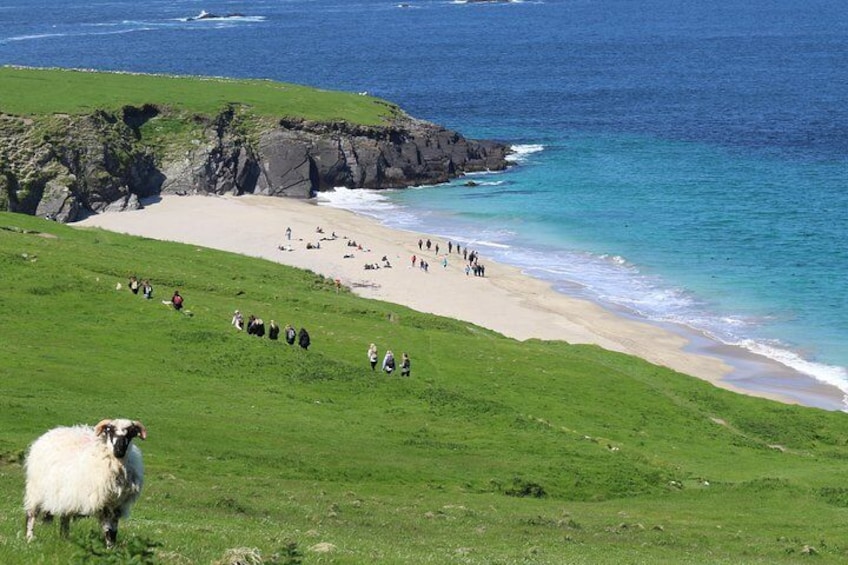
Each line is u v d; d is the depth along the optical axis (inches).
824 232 6929.1
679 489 2763.3
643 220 7401.6
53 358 3127.5
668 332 5152.6
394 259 6392.7
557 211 7746.1
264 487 2193.7
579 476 2723.9
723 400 3900.1
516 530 2034.9
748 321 5300.2
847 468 3134.8
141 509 1674.5
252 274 5354.3
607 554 1831.9
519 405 3435.0
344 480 2431.1
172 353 3393.2
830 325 5216.5
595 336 5044.3
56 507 1034.1
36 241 5073.8
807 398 4308.6
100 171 7755.9
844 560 2060.8
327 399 3189.0
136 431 1051.9
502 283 5969.5
